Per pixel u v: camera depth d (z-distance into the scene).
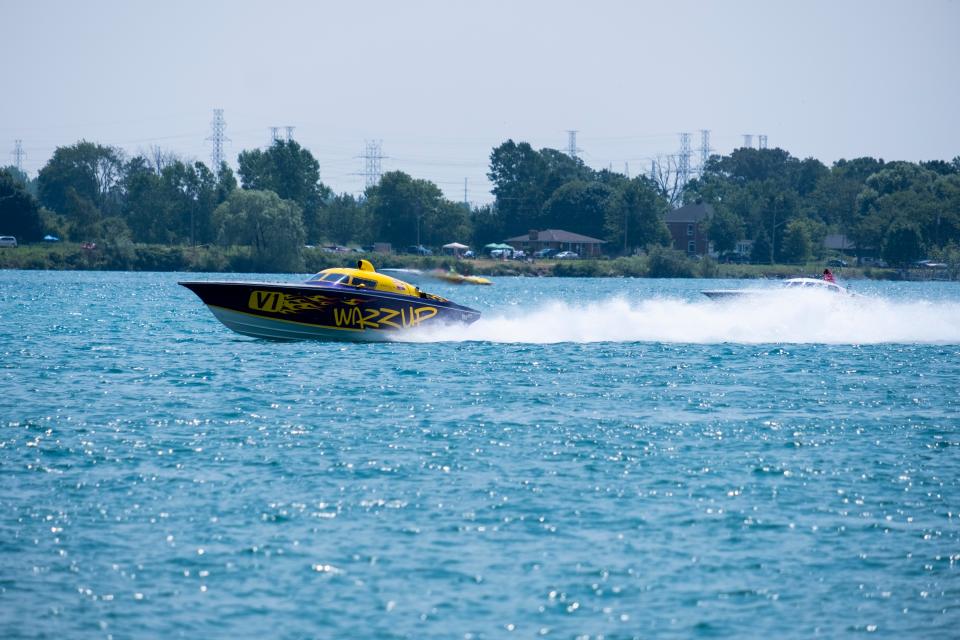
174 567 54.84
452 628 48.91
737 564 56.50
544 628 49.09
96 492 66.38
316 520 61.81
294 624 49.03
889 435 86.56
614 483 70.19
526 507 64.75
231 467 72.31
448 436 82.44
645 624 49.66
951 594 53.25
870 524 63.03
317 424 86.00
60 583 52.81
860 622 50.22
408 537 59.41
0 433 81.31
